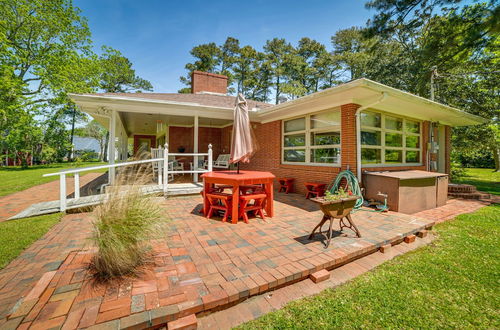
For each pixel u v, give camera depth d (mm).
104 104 6156
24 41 15938
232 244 3096
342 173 5324
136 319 1659
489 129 10805
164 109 6875
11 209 5336
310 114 6738
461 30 9023
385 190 5055
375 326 1843
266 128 8617
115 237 2160
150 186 5875
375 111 6082
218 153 11766
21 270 2385
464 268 2775
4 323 1598
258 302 2096
